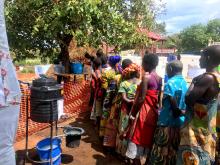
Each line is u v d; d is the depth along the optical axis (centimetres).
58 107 443
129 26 863
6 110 291
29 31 761
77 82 807
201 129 336
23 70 1988
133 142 445
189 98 335
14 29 751
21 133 605
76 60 1037
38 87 425
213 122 338
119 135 501
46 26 680
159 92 446
